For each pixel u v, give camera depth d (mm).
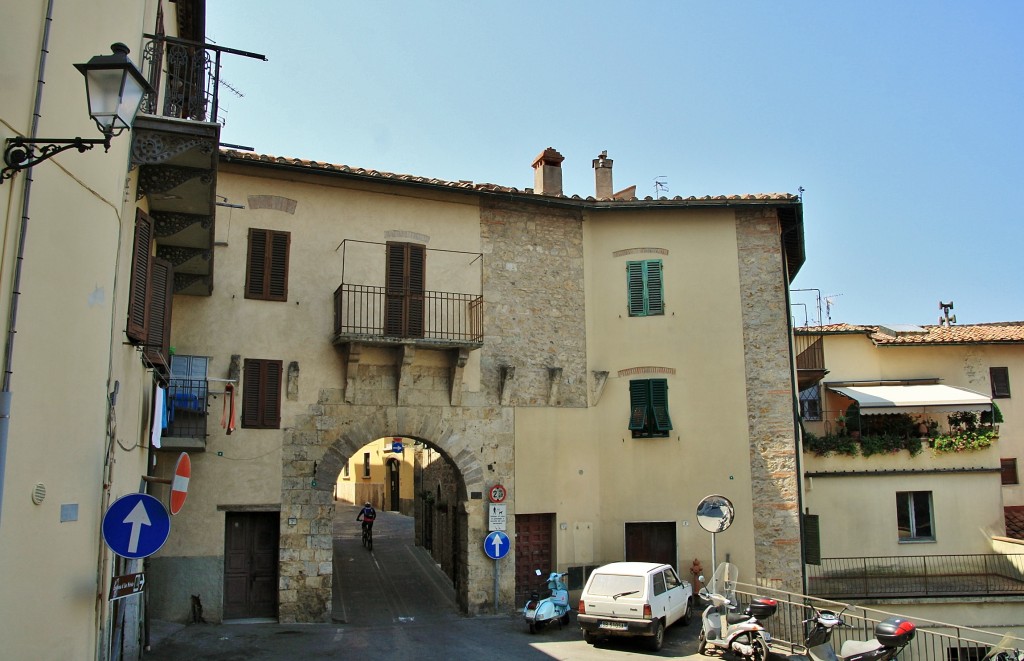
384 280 18906
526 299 20547
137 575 9266
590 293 21438
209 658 13594
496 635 16703
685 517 20484
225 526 17000
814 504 23703
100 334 9281
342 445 17984
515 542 19609
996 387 29406
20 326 7281
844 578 23094
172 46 13062
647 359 21094
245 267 17719
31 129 7371
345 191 18906
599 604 15672
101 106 6699
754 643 14273
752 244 21766
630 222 21734
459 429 19297
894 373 29250
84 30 8609
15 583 7230
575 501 20281
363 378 18500
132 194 11352
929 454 24359
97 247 9117
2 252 6938
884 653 11812
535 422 20156
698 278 21484
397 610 19516
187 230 13648
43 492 7781
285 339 17844
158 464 16516
